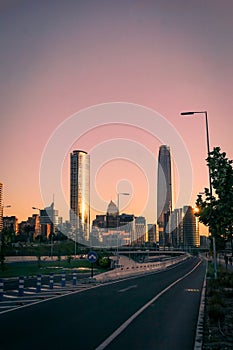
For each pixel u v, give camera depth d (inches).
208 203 702.5
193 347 380.5
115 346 378.9
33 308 646.5
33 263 2807.6
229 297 849.5
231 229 737.6
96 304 711.7
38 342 390.9
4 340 399.5
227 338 428.1
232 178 656.4
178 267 3041.3
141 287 1120.8
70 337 418.3
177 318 567.2
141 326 495.8
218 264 3041.3
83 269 2337.6
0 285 765.9
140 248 6732.3
